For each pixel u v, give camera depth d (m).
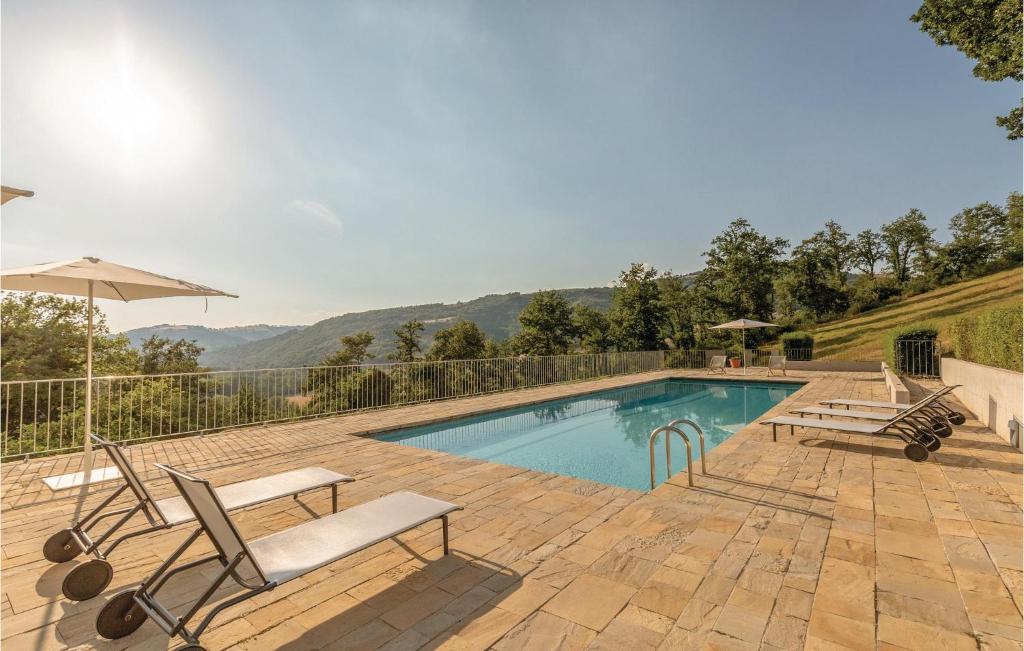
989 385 7.21
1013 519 3.64
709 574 2.82
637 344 30.34
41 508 4.39
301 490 3.57
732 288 33.00
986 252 35.72
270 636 2.26
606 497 4.41
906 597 2.51
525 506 4.17
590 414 11.77
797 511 3.91
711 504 4.13
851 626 2.25
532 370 15.34
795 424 6.22
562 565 2.98
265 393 8.77
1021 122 12.56
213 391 8.15
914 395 11.23
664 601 2.51
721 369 20.52
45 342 20.52
